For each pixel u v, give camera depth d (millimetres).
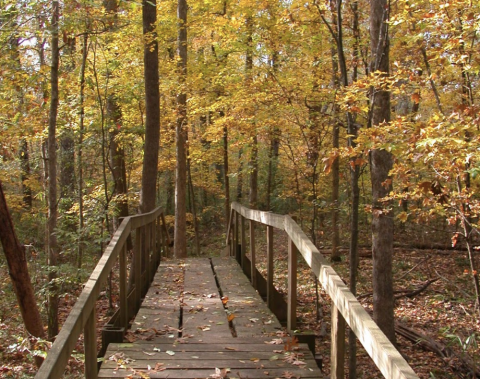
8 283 10742
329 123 9320
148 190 10406
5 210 5910
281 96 9922
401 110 12391
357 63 9703
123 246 4875
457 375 7457
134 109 13578
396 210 13492
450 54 6109
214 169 22766
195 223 18922
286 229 4812
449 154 5215
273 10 9648
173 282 7465
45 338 6406
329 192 16188
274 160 15750
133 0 8672
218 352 4289
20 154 14008
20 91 8430
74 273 7812
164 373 3814
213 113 13781
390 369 2059
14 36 7363
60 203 11688
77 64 11219
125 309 4855
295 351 4281
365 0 9984
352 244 6484
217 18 11367
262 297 6883
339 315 3172
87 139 11258
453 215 6418
